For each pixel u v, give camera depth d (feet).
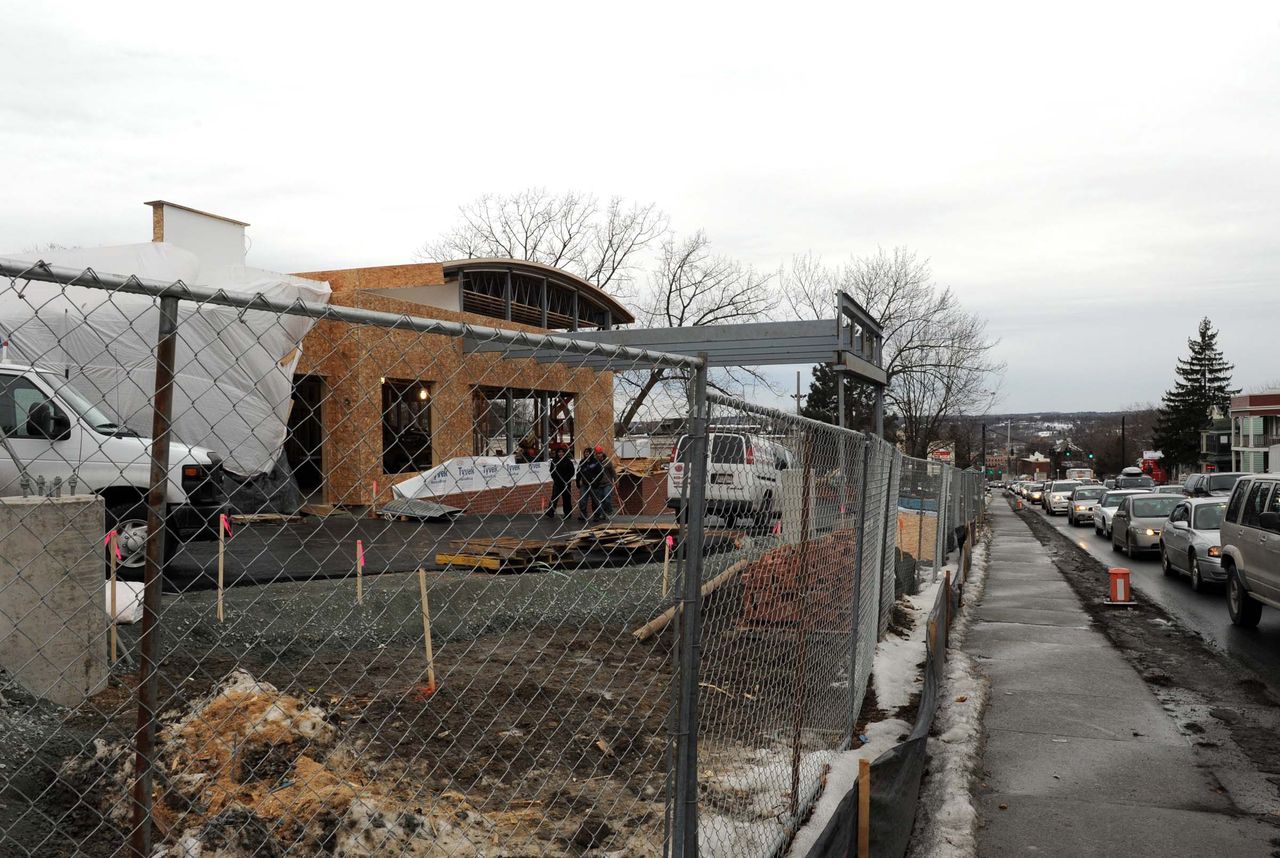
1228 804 20.71
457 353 40.88
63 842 13.01
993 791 21.57
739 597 15.66
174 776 13.89
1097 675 32.86
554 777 17.74
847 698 22.84
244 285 56.49
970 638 39.86
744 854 14.30
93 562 16.76
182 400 43.04
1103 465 450.30
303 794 13.38
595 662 25.14
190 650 21.72
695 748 11.74
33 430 26.23
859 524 23.85
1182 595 53.67
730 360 59.31
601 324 109.29
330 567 28.89
